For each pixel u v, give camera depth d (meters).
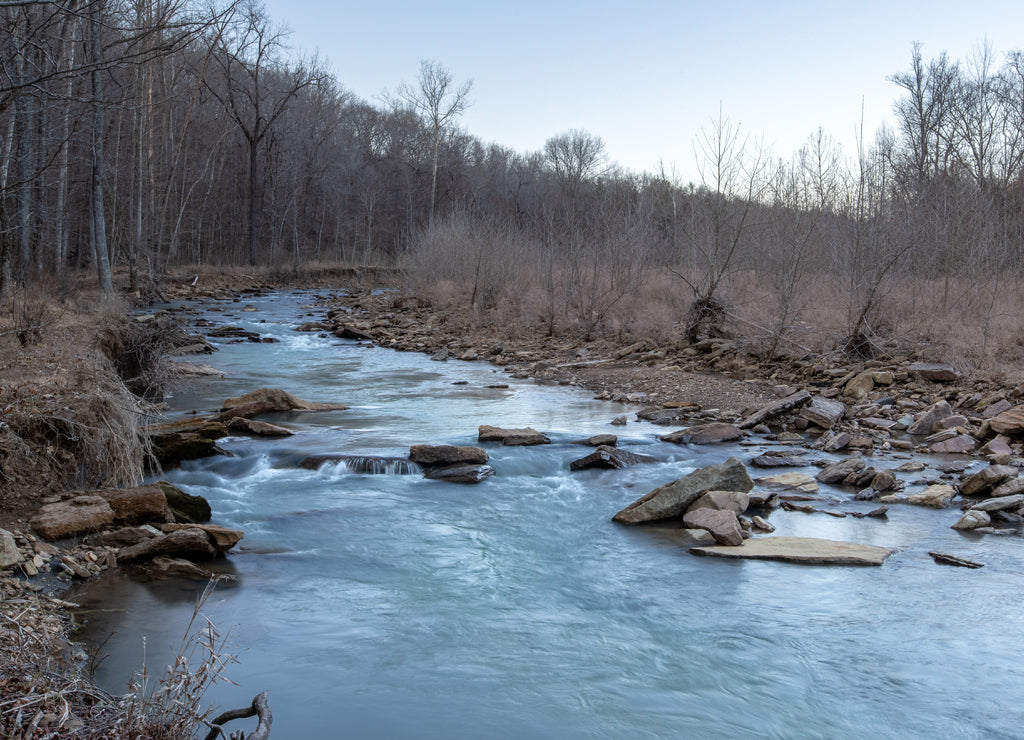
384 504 10.23
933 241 21.05
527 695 5.74
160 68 39.69
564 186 53.81
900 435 14.27
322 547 8.67
